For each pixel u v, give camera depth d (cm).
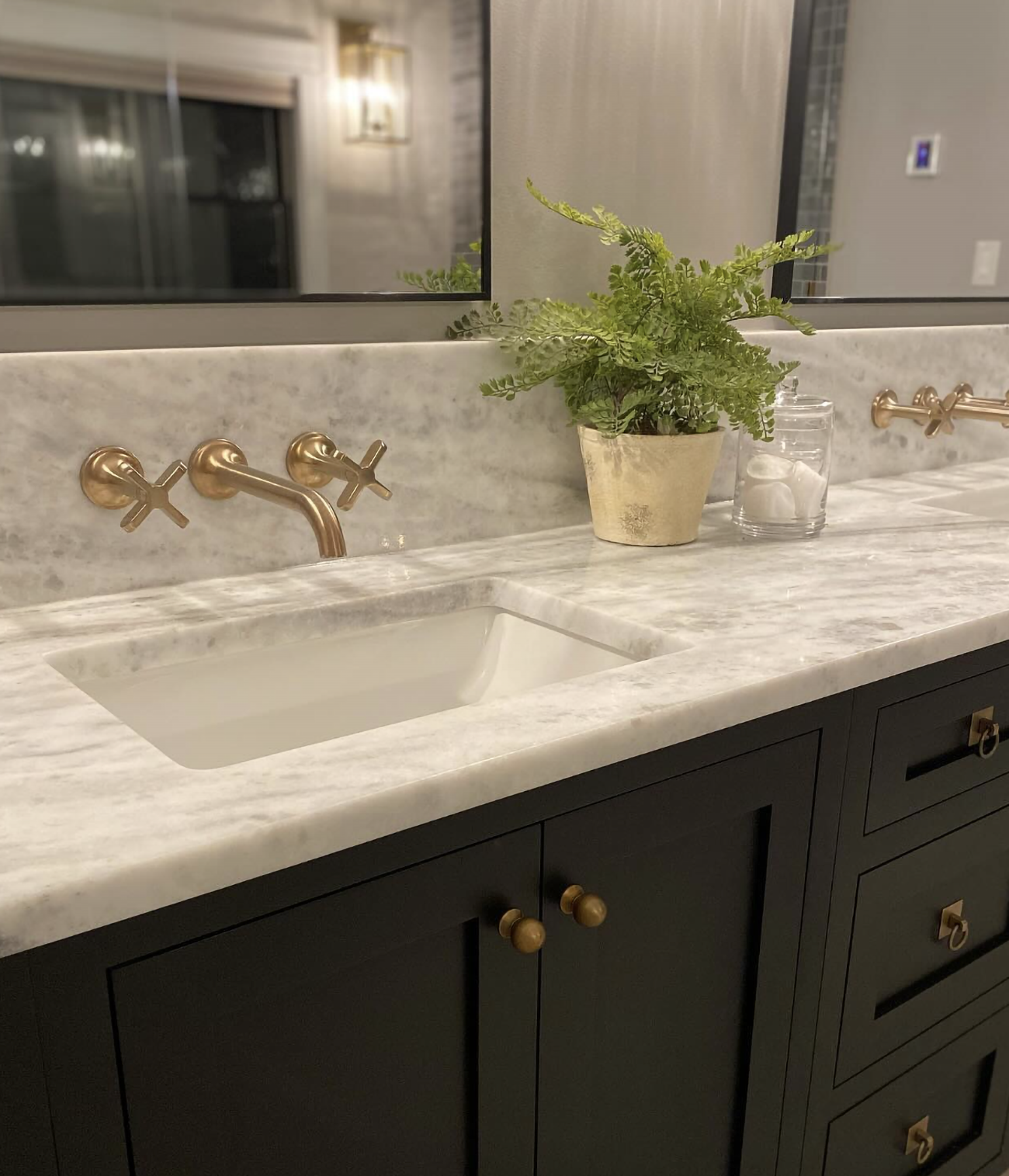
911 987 121
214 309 113
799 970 105
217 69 108
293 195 115
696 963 96
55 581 105
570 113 132
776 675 89
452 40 120
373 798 67
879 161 166
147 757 73
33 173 102
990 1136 142
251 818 64
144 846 61
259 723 105
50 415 101
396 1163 78
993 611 106
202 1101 67
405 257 123
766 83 151
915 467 183
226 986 65
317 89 113
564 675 110
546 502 138
